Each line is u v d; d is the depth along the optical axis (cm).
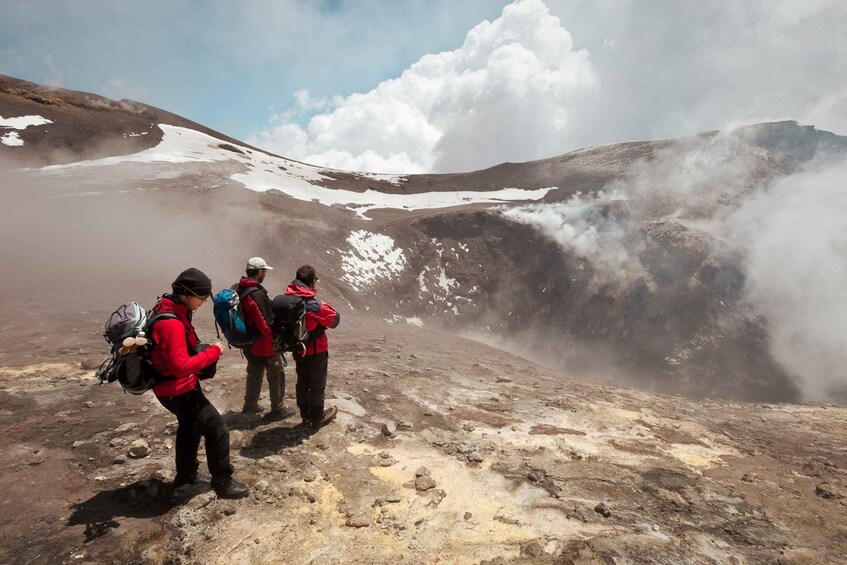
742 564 340
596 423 656
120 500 381
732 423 750
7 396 623
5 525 339
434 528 372
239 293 504
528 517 392
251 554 332
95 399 624
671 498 434
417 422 609
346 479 442
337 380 776
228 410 592
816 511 423
